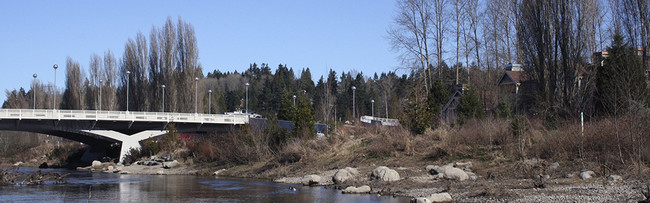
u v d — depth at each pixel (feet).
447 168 102.32
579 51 144.36
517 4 183.93
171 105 292.40
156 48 299.58
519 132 112.78
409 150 128.47
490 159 112.37
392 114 253.44
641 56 155.84
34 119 195.31
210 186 114.11
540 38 153.38
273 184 116.06
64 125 205.36
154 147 205.36
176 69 295.69
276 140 160.76
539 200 73.92
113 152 238.07
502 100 163.94
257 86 576.20
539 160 104.01
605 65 131.44
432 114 150.10
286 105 207.92
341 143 148.97
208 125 234.17
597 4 179.01
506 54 232.32
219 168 160.86
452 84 249.96
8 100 406.82
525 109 162.50
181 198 93.50
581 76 145.38
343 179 108.58
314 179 111.04
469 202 76.89
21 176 139.13
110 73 329.72
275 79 526.98
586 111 134.92
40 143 310.45
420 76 215.51
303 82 539.29
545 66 152.76
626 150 95.86
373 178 106.22
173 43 296.51
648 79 139.03
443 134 133.08
